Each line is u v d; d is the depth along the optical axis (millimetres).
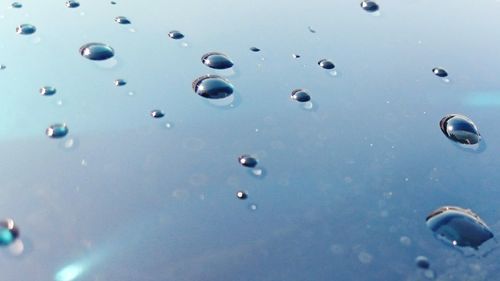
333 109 89
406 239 72
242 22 105
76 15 101
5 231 68
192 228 70
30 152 76
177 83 89
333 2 115
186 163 77
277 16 108
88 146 78
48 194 72
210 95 88
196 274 66
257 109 87
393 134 86
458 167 82
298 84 92
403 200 76
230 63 94
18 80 85
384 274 68
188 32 100
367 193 77
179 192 74
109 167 76
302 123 85
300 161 80
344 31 106
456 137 86
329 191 76
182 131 82
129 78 89
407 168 81
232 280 66
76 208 71
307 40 102
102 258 67
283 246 70
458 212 76
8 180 73
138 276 66
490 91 96
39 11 101
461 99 93
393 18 112
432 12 116
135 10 105
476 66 101
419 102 92
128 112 83
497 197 78
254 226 72
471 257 70
